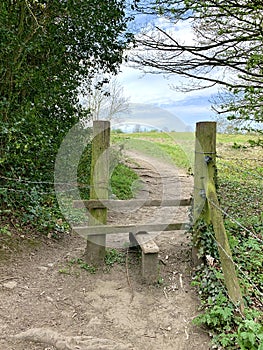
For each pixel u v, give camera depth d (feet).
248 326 6.87
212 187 10.37
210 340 7.61
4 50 12.77
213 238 10.05
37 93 14.57
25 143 13.01
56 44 15.64
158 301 9.35
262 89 14.33
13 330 7.63
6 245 11.29
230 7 14.67
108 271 10.91
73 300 9.19
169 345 7.54
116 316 8.61
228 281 8.45
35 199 13.51
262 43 15.14
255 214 14.70
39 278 10.08
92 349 7.15
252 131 13.96
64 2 15.06
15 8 13.29
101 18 17.69
